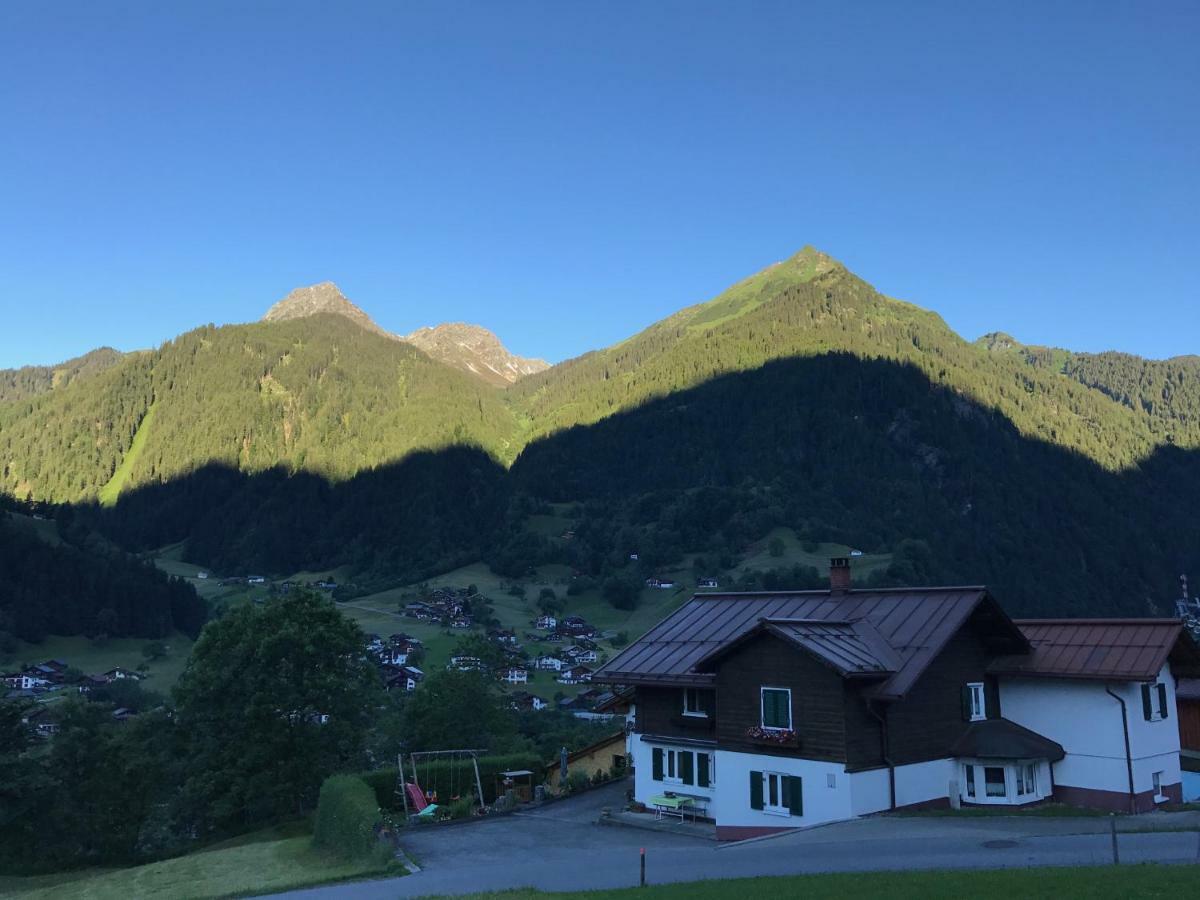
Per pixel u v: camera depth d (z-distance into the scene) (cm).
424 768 4444
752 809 3120
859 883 1962
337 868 3122
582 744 8200
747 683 3184
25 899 3406
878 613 3391
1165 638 3145
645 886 2205
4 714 4950
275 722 5031
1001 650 3369
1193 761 3841
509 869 2731
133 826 5334
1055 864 2145
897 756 2986
